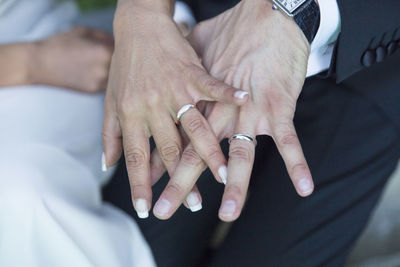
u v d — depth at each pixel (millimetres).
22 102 738
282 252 702
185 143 645
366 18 626
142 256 741
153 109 638
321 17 629
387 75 712
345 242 707
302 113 743
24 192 662
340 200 703
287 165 594
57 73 756
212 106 636
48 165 694
